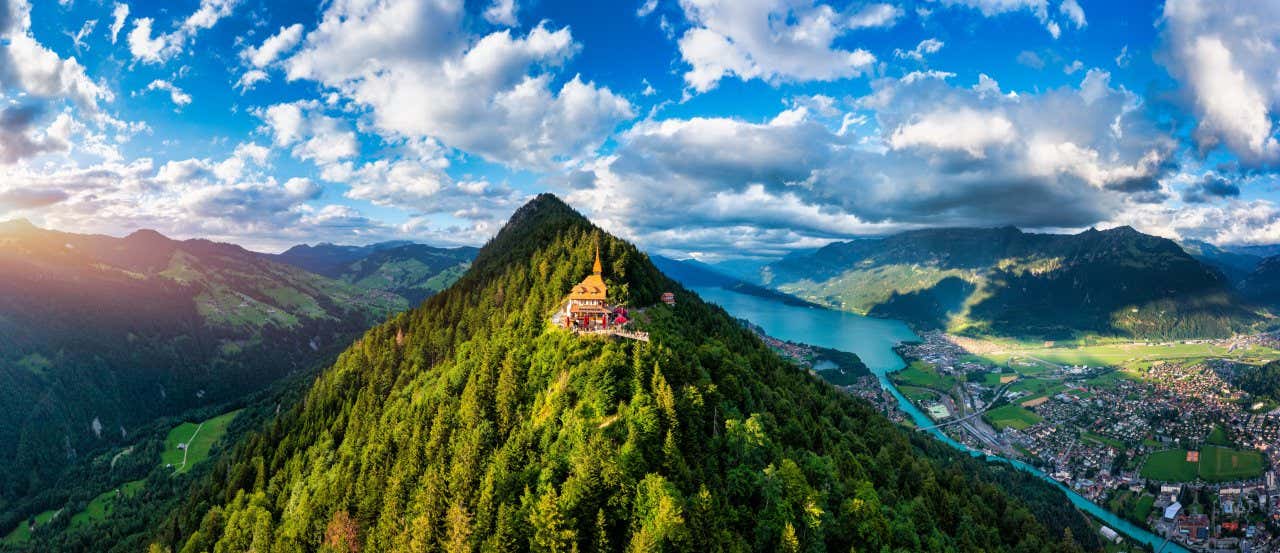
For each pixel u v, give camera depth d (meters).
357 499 133.12
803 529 100.25
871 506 109.56
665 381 116.81
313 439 181.62
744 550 92.12
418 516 111.56
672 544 87.56
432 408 147.12
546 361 142.50
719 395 125.19
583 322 158.38
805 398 180.62
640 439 104.75
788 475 104.19
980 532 145.38
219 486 185.25
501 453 112.19
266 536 141.12
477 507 103.56
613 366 125.19
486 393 136.00
